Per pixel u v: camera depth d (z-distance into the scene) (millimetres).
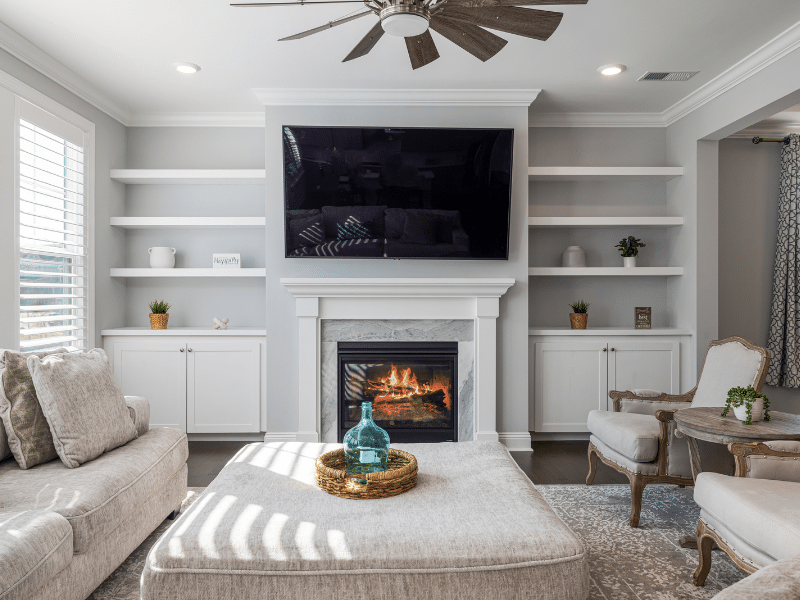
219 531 1591
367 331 4125
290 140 3906
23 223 3344
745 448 2139
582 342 4328
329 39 3252
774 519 1711
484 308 4078
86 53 3432
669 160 4684
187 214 4656
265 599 1472
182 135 4641
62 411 2227
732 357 2986
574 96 4207
